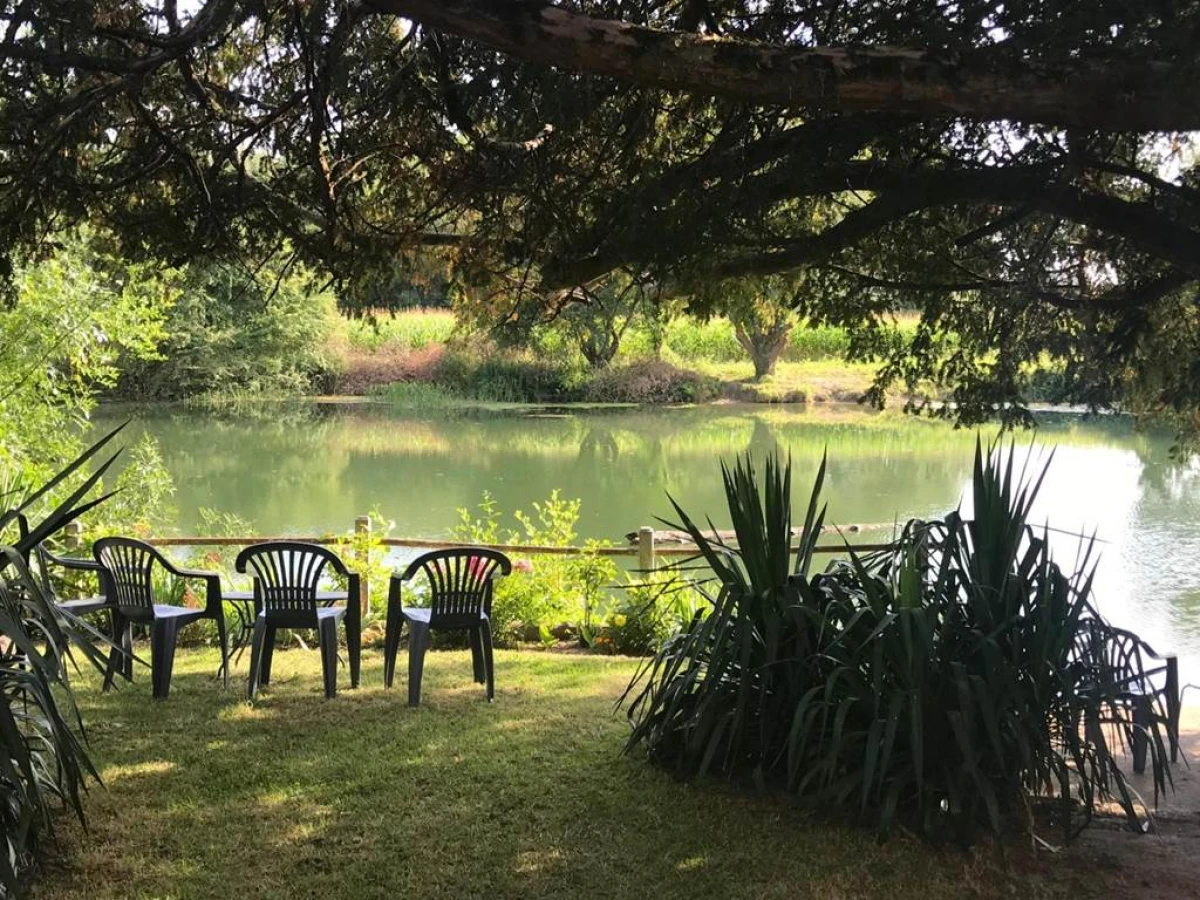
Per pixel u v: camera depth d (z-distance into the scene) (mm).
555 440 17828
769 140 3100
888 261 4348
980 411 4859
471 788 3334
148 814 3125
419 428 19609
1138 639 3207
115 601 4500
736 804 3145
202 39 2820
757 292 4863
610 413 22641
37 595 2477
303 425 19828
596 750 3695
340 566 4570
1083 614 3510
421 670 4434
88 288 7535
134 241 3656
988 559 2986
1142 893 2631
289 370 24203
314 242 3721
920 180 3211
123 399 22141
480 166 3361
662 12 3006
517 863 2799
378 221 3932
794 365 27469
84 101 2949
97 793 3291
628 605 6043
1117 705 3445
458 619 4461
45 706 2490
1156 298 3938
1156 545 9172
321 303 23562
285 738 3873
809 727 2971
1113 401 5035
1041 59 2242
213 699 4422
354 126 3305
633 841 2922
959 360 4910
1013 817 3074
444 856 2844
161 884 2674
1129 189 4070
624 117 3256
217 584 4582
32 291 7148
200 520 10469
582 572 6125
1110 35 2316
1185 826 3098
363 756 3666
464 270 4051
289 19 2947
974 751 2848
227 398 22797
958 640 2932
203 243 3629
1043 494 11727
